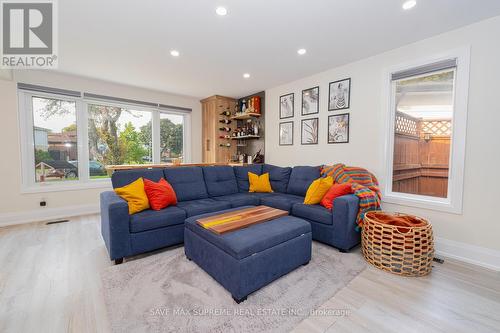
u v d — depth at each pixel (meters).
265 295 1.61
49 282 1.75
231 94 4.70
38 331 1.27
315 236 2.53
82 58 2.87
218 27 2.17
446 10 1.90
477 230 2.13
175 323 1.34
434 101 2.56
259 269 1.62
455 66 2.23
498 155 2.02
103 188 3.94
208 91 4.48
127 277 1.82
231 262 1.56
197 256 1.94
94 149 3.94
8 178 3.16
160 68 3.24
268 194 3.41
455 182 2.24
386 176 2.78
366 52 2.73
